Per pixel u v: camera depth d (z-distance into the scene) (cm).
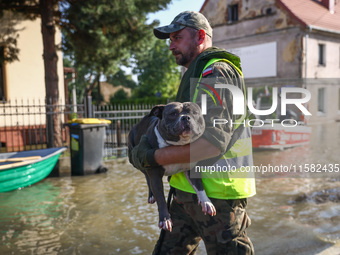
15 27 1205
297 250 358
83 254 376
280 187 615
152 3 1012
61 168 811
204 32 218
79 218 492
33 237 424
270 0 2164
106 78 3756
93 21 988
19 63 1218
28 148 1146
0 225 467
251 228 426
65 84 1609
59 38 1277
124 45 1134
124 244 401
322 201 528
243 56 2320
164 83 3462
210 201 205
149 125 246
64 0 1002
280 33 2139
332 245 366
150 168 211
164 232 234
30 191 652
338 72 2281
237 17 2409
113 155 1020
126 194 621
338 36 2255
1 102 1139
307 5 2275
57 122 970
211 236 209
